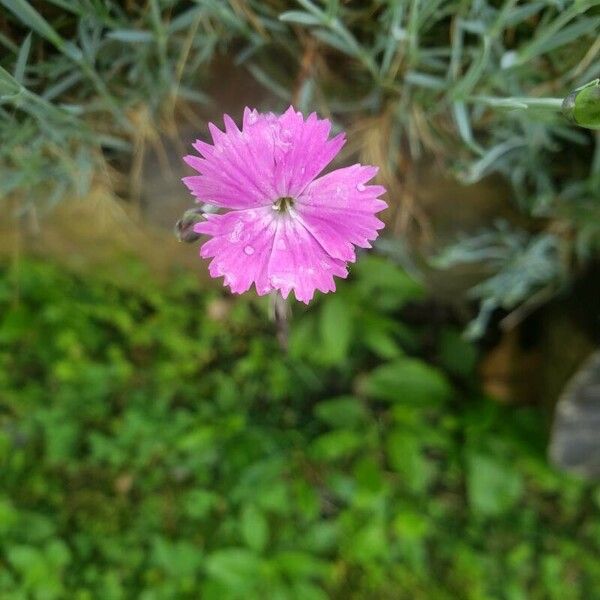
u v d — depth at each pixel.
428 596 0.25
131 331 0.26
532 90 0.15
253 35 0.14
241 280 0.09
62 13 0.13
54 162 0.16
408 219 0.20
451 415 0.27
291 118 0.08
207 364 0.27
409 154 0.18
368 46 0.15
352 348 0.27
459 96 0.12
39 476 0.25
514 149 0.17
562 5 0.12
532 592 0.26
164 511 0.25
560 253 0.20
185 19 0.13
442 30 0.14
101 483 0.25
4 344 0.25
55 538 0.24
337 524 0.26
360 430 0.26
